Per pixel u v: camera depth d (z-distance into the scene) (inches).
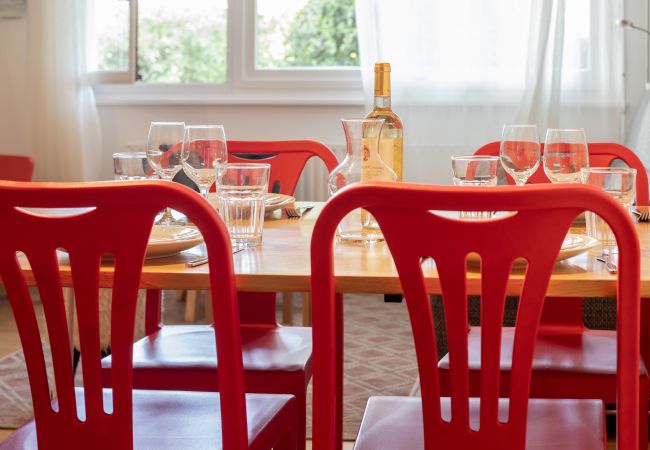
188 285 51.3
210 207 45.9
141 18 192.7
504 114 174.6
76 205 45.3
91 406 48.1
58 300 47.4
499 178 120.5
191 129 67.9
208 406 60.4
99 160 186.4
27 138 189.3
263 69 188.1
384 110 66.1
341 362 70.6
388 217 44.0
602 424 55.9
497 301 44.2
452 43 173.6
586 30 171.3
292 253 58.0
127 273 46.3
